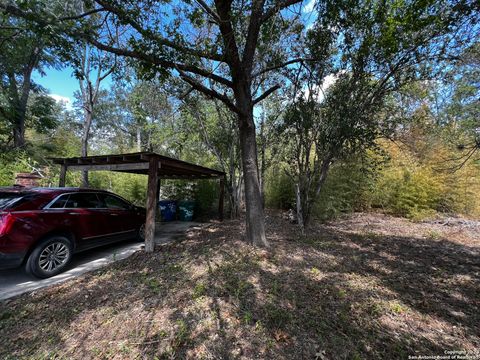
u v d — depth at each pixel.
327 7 4.96
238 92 5.02
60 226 4.05
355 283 3.53
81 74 4.36
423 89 8.43
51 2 6.26
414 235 6.84
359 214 9.81
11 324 2.62
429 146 9.98
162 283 3.47
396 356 2.11
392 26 4.69
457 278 3.83
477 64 6.28
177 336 2.33
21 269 4.17
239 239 5.71
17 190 3.96
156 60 3.93
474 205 9.99
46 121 11.98
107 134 23.28
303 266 4.11
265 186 10.96
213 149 9.57
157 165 5.29
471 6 4.02
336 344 2.23
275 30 5.24
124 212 5.57
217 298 3.01
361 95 6.33
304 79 6.59
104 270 4.12
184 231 7.38
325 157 6.79
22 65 10.30
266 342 2.25
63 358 2.09
